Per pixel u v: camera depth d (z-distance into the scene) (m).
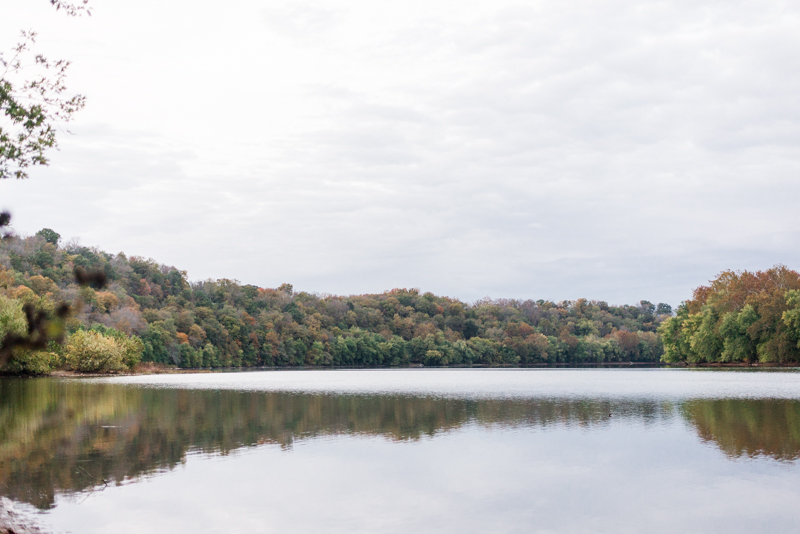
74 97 18.17
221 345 160.00
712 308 115.25
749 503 17.11
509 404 43.41
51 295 119.56
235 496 17.86
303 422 33.44
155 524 15.39
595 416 35.16
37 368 82.50
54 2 16.97
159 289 176.00
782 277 112.38
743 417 33.56
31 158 17.75
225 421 33.75
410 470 21.16
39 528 14.89
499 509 16.75
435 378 92.00
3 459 22.95
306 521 15.70
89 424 32.28
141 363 120.38
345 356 181.38
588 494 18.08
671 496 17.84
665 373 98.12
